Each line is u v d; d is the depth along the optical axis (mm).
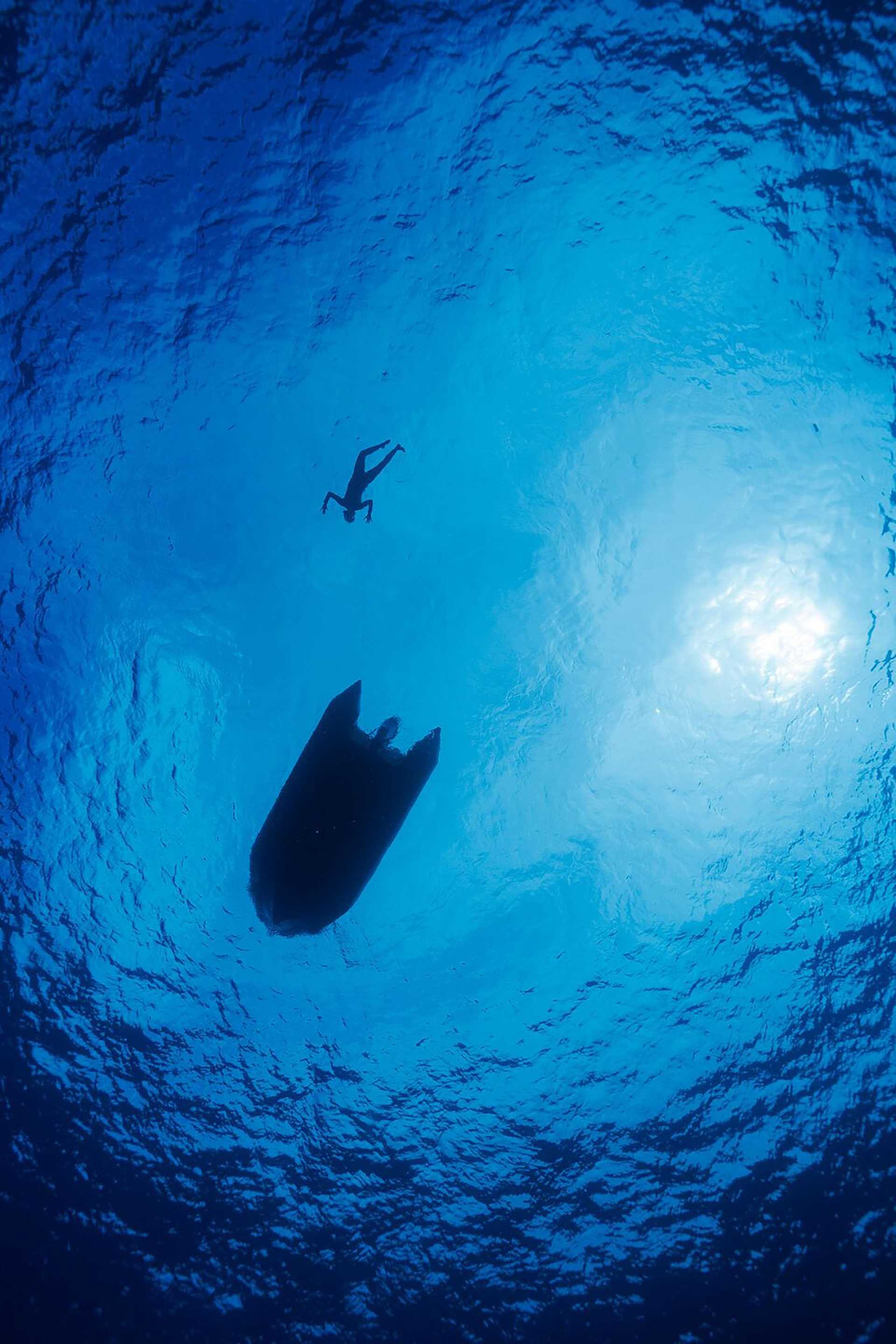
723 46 6836
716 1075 7508
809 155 7141
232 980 8203
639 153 7379
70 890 8062
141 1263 6719
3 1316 6367
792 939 7820
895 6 6434
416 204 7656
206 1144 7383
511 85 7102
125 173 7070
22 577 8086
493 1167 7363
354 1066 7969
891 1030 7195
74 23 6375
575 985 8219
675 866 8391
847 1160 6867
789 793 8180
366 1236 7012
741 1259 6680
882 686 7867
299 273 7852
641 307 8102
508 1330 6555
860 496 7902
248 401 8336
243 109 6988
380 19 6680
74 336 7621
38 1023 7566
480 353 8422
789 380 7957
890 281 7332
